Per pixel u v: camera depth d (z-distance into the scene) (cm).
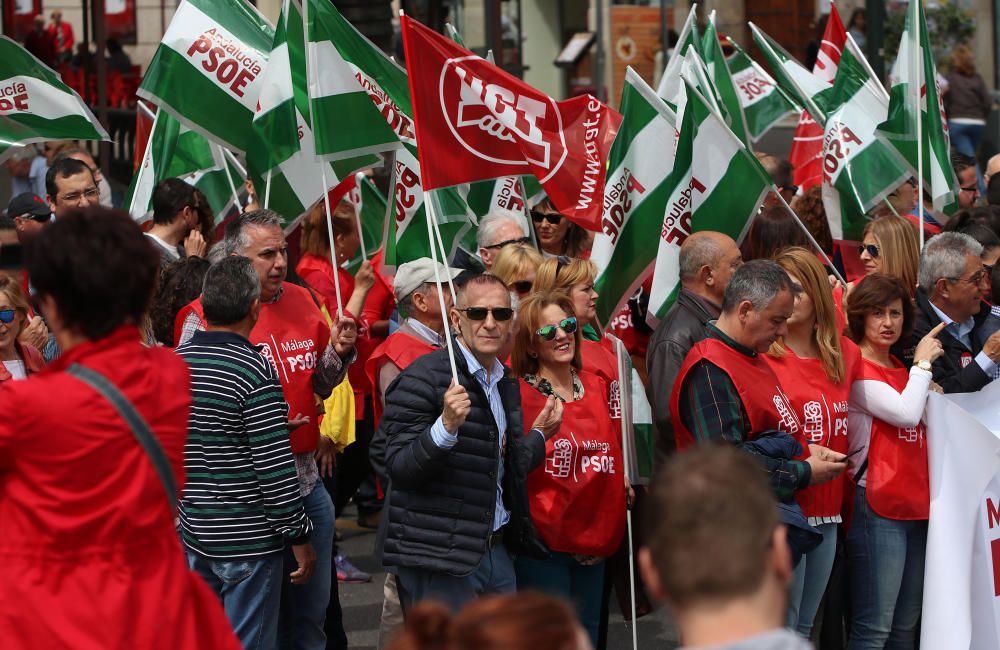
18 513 559
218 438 805
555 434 895
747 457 404
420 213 1177
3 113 1053
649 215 1105
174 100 1123
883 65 1909
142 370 582
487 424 812
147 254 584
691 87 1091
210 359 808
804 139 1631
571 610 357
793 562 857
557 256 1218
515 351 924
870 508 958
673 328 956
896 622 990
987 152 2469
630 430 1001
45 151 2073
